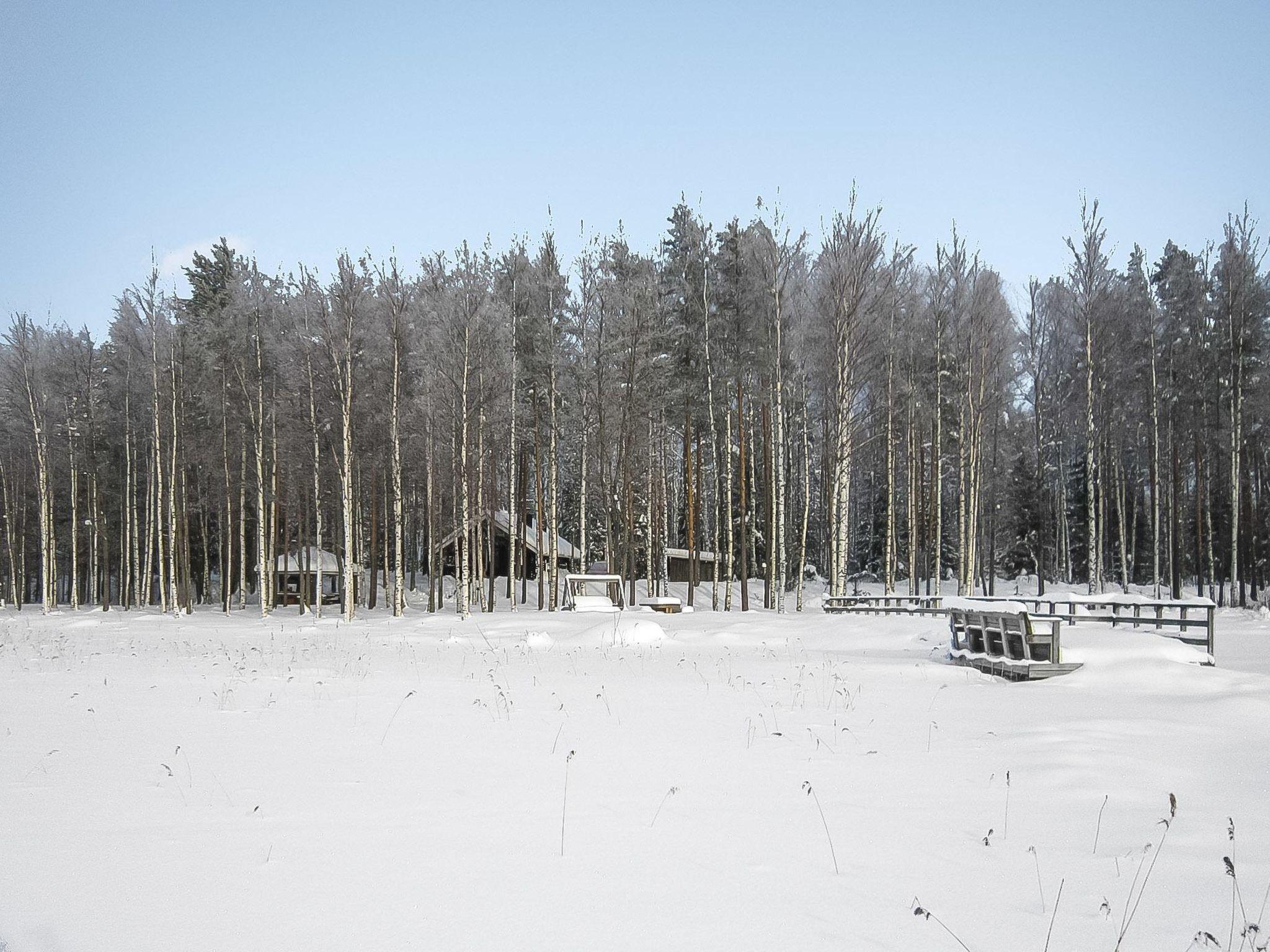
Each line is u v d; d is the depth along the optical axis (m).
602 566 58.44
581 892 4.82
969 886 5.04
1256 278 40.91
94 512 49.47
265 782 7.32
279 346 38.78
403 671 16.36
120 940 4.13
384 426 39.66
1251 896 4.91
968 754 8.69
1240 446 39.59
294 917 4.43
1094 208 36.50
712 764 8.18
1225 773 7.82
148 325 41.88
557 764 8.12
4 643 23.11
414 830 5.96
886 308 39.81
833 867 5.33
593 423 41.91
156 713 10.86
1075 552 58.28
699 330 40.75
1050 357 51.28
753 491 54.41
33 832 5.86
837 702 12.29
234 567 59.16
